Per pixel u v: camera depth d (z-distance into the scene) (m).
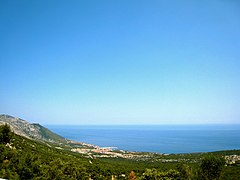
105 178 69.50
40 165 53.22
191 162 109.19
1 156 49.75
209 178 54.34
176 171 61.25
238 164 91.06
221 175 57.94
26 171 47.03
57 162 60.06
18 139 94.31
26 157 50.44
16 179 43.69
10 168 46.78
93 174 69.44
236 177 67.69
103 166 84.75
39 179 47.97
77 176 59.12
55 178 51.00
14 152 54.16
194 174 56.38
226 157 109.44
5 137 72.38
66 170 57.69
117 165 97.56
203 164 55.31
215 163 54.38
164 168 88.56
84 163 84.75
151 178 62.22
